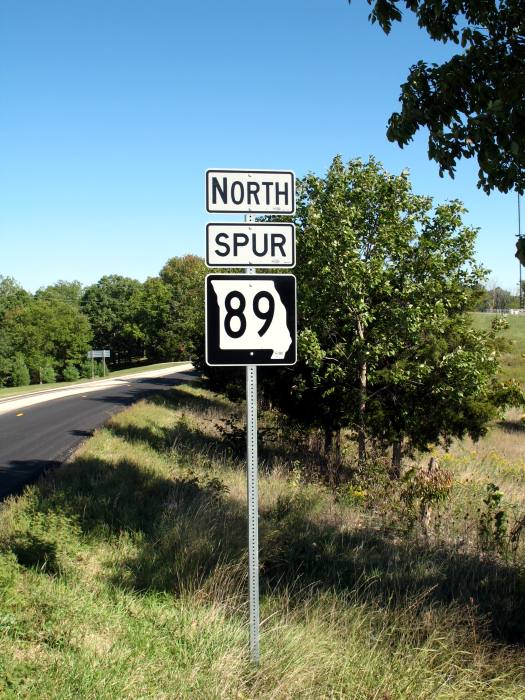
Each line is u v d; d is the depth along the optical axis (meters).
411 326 11.48
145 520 7.72
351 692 3.78
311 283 11.84
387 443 13.49
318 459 13.80
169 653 4.10
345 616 4.75
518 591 5.68
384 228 11.82
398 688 3.81
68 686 3.48
